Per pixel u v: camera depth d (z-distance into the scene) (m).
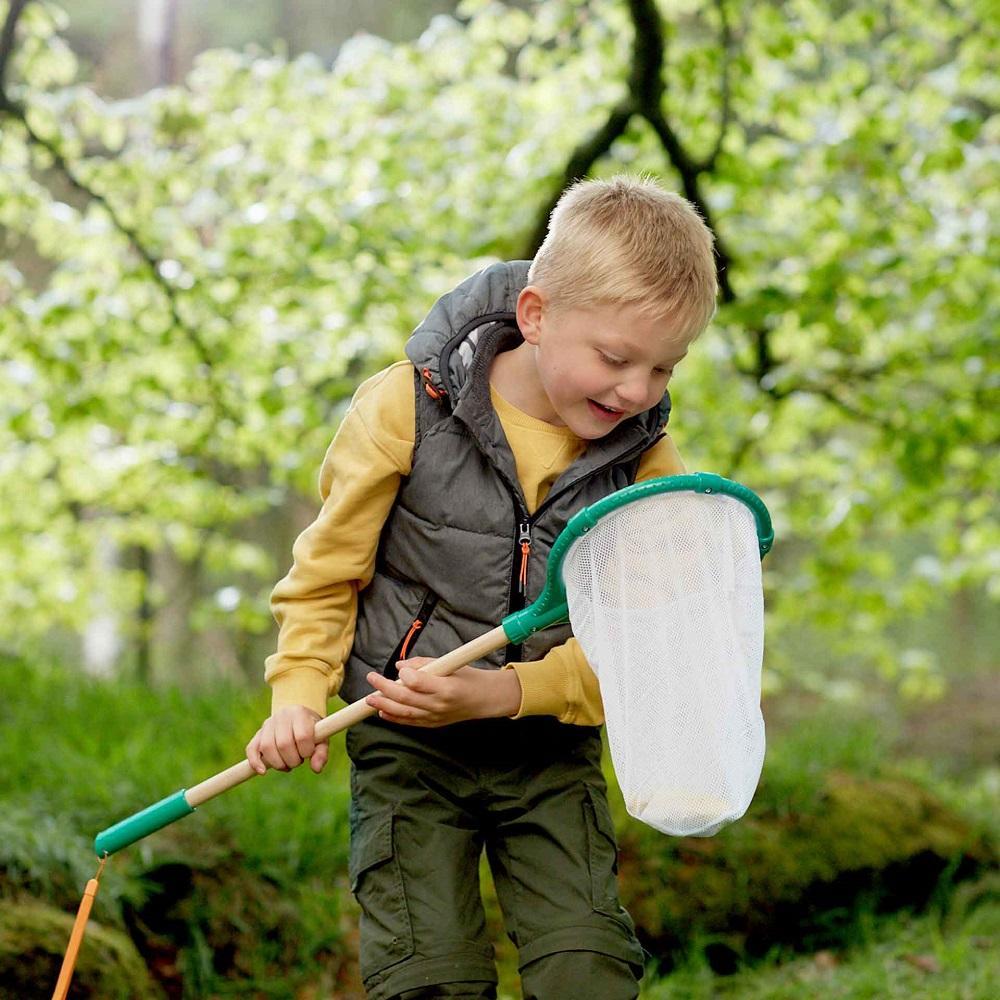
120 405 9.16
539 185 8.48
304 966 4.72
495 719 3.00
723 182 8.68
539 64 9.30
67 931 4.05
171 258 8.95
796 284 8.66
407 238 8.49
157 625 15.91
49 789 5.25
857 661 19.20
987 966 5.20
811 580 10.12
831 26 8.92
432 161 8.99
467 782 3.00
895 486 9.74
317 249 8.34
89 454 9.87
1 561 10.80
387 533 3.04
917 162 8.30
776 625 10.69
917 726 17.03
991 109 10.30
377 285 8.41
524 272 3.04
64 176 8.87
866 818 6.30
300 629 2.99
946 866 6.36
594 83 9.12
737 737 2.62
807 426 10.16
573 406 2.81
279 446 9.56
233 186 9.12
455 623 2.98
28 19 8.68
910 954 5.50
